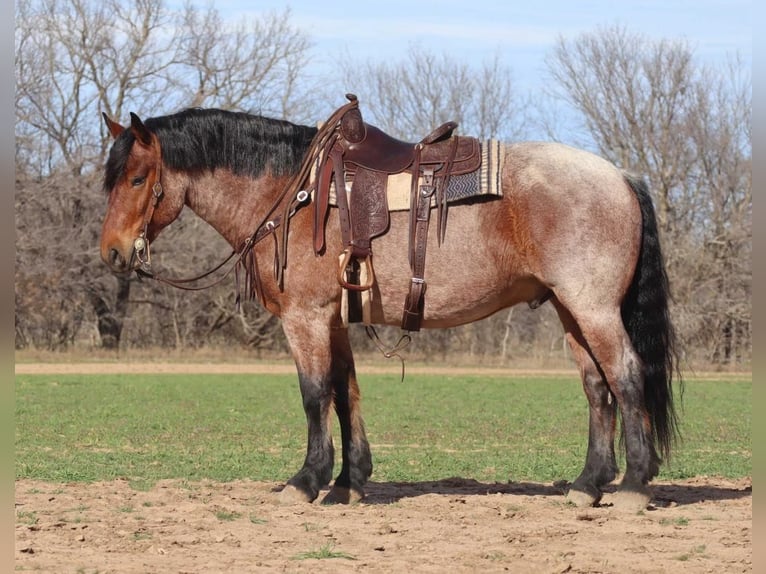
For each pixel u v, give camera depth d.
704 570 7.27
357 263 9.64
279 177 10.14
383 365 45.34
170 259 49.34
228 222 10.27
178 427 19.58
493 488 11.40
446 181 9.52
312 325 9.77
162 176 10.20
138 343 50.75
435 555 7.70
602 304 9.31
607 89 51.53
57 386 30.70
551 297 9.97
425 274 9.53
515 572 7.16
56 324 48.69
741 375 41.16
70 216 48.72
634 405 9.31
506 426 20.42
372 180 9.65
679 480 12.26
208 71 54.19
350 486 10.08
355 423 10.24
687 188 50.25
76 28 52.88
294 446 16.45
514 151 9.62
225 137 10.19
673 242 48.44
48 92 52.09
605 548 8.02
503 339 49.94
